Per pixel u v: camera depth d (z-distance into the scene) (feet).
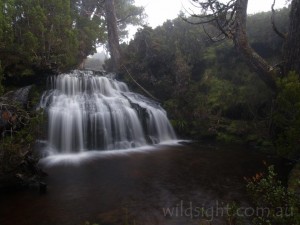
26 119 27.22
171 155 31.40
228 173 24.67
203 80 45.91
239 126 38.27
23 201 19.02
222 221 15.96
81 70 48.57
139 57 54.49
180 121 42.27
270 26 42.83
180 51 48.65
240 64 45.14
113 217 16.78
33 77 38.70
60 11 42.78
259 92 38.63
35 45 36.86
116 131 36.94
